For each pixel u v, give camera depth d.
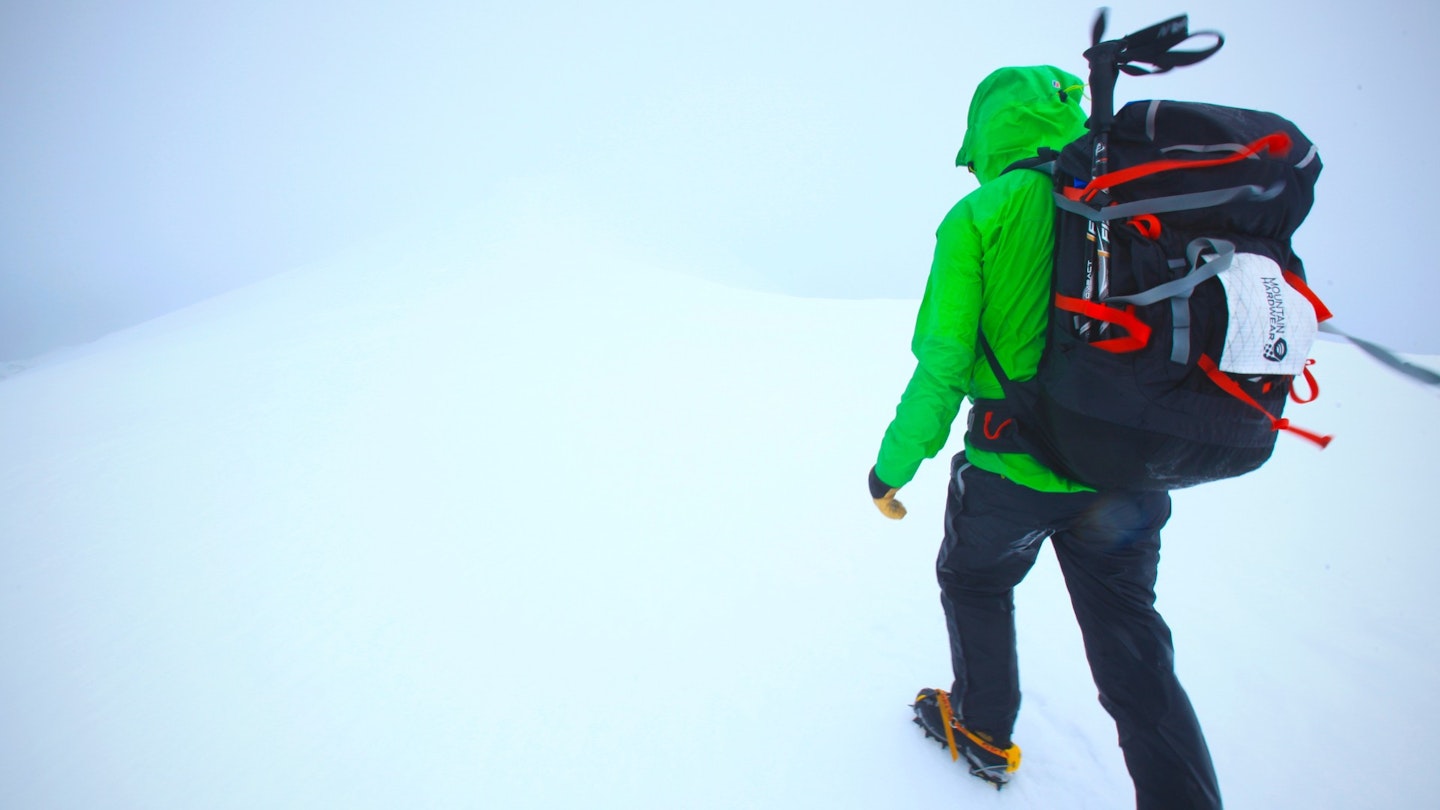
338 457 5.59
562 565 3.67
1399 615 3.07
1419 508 4.29
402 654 2.98
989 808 2.05
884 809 2.08
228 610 3.41
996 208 1.53
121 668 3.00
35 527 4.57
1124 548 1.64
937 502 4.28
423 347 10.44
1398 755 2.27
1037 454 1.59
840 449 5.31
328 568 3.77
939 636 2.88
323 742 2.50
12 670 3.04
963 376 1.60
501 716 2.58
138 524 4.53
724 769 2.27
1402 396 7.22
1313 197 1.37
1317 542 3.85
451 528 4.19
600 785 2.24
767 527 4.00
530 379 7.90
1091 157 1.41
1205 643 2.92
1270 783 2.18
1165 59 1.38
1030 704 2.46
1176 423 1.31
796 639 2.92
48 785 2.37
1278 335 1.27
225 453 5.87
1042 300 1.52
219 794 2.29
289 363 9.90
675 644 2.95
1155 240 1.32
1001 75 1.71
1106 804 2.04
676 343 9.73
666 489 4.63
